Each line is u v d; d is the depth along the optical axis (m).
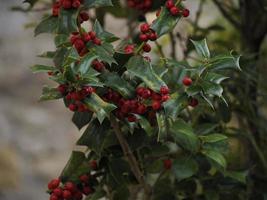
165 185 1.02
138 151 0.95
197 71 0.87
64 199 0.93
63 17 0.85
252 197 1.07
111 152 0.95
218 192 1.02
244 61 1.06
